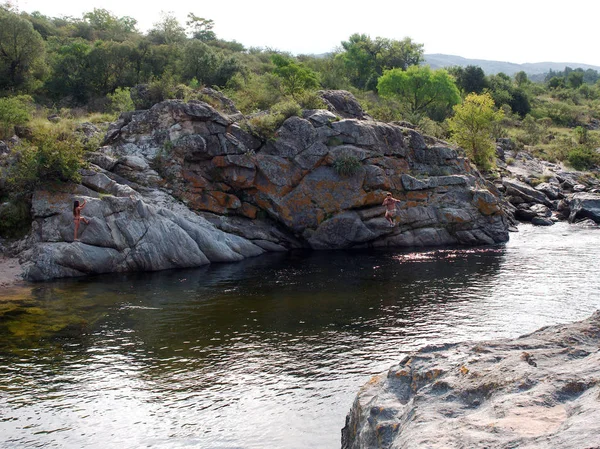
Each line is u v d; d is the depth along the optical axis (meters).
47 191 22.78
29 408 10.46
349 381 11.73
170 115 27.16
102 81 50.62
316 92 37.00
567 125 90.56
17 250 22.25
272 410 10.45
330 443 9.30
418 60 93.38
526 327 15.23
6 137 26.39
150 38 73.00
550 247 28.44
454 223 29.56
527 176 48.47
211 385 11.54
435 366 7.37
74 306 17.28
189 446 9.19
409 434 5.47
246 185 27.27
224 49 79.94
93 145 26.55
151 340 14.23
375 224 28.39
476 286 20.05
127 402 10.74
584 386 5.56
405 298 18.45
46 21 85.06
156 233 23.00
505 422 5.03
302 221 27.73
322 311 16.95
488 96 48.38
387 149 29.41
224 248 24.86
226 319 16.11
